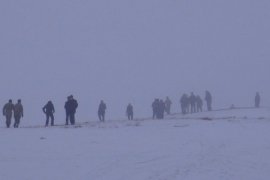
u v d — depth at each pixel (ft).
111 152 138.10
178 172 112.16
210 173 111.24
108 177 107.55
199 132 186.29
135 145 151.33
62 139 164.04
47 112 243.81
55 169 115.24
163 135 177.17
